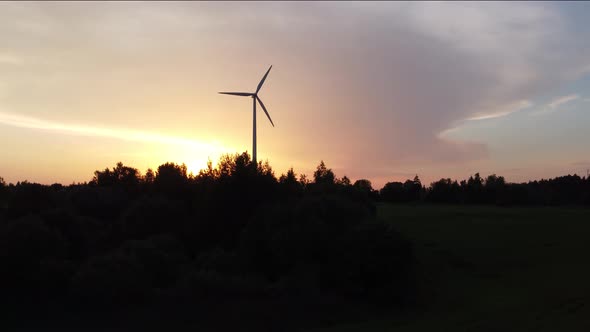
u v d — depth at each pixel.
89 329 28.06
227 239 47.72
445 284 45.09
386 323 31.36
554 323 28.52
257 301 32.59
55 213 43.59
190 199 60.09
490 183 154.38
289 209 43.62
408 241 38.59
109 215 61.66
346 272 36.50
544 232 70.25
